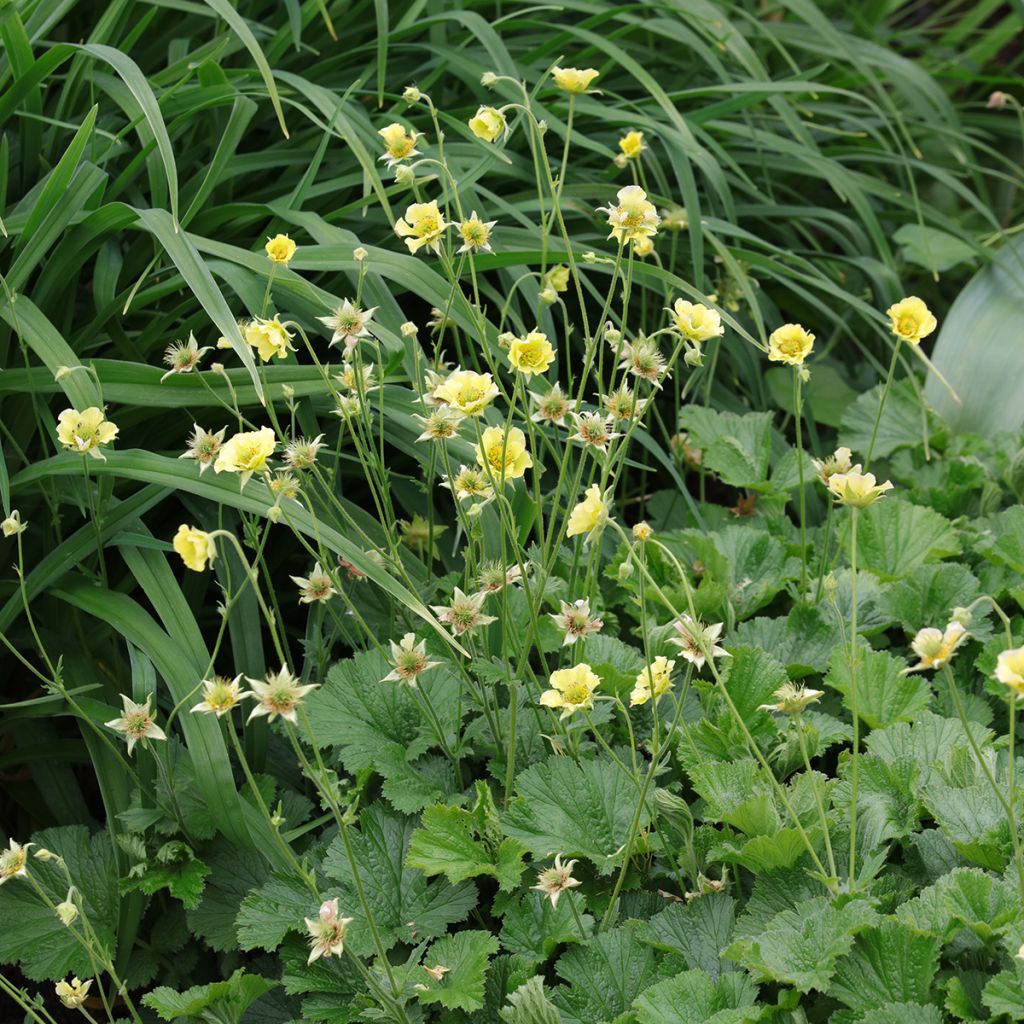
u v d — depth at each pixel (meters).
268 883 1.94
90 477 2.10
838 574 2.15
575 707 1.81
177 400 2.04
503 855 1.92
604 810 1.93
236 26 2.08
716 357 2.42
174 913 2.01
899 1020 1.76
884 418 2.41
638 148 2.06
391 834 1.96
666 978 1.85
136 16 2.37
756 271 2.51
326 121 2.29
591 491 1.78
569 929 1.87
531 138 2.00
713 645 1.80
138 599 2.16
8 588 2.08
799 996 1.80
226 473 1.98
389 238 2.26
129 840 1.96
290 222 2.15
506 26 2.41
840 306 2.67
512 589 2.08
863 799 1.91
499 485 1.89
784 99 2.50
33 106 2.16
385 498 2.01
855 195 2.46
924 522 2.20
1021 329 2.43
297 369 2.07
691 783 2.00
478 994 1.84
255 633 2.08
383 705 2.02
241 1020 1.94
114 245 2.16
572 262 1.98
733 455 2.29
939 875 1.88
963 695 2.07
